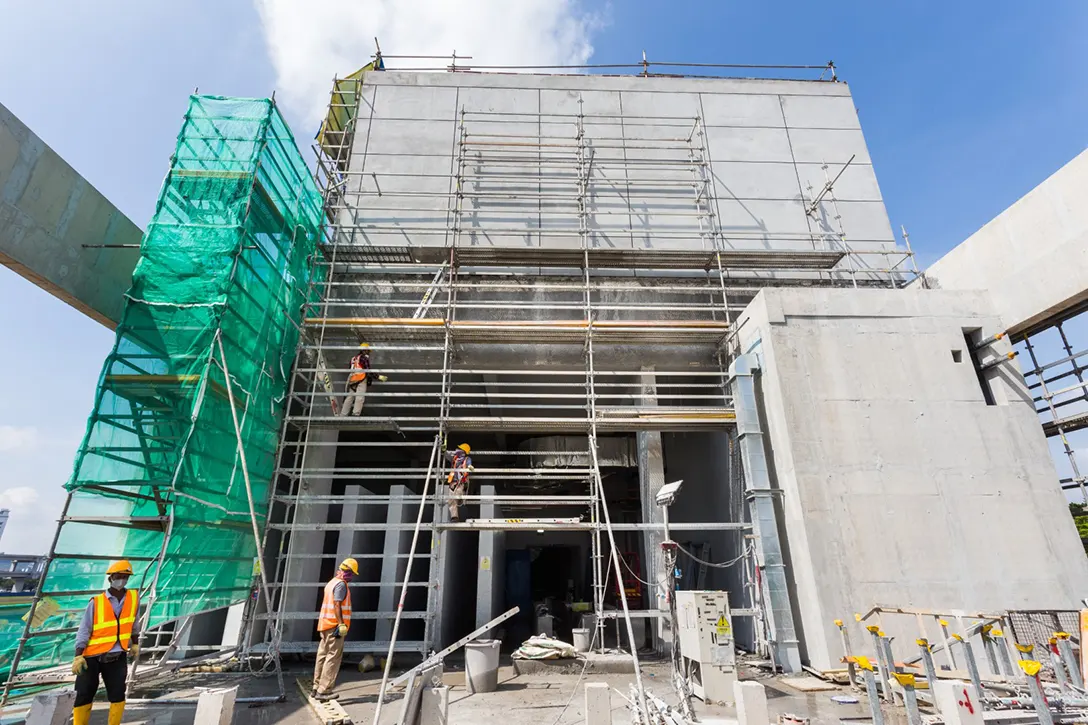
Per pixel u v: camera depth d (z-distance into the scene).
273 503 10.97
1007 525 9.88
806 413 10.52
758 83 16.48
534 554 19.00
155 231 9.61
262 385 10.91
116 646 5.98
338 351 13.10
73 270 10.09
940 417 10.56
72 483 7.57
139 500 8.42
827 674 8.71
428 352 13.05
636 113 15.94
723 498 13.31
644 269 14.11
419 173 14.92
